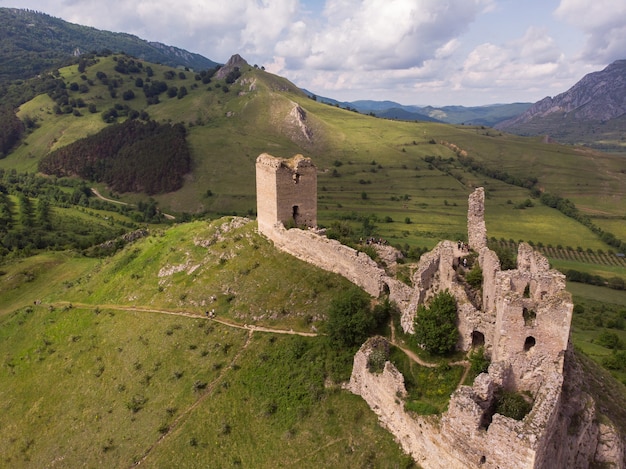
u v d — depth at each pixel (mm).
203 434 39500
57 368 55875
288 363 42281
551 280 31156
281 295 50719
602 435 30641
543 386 27109
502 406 27328
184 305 56312
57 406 50406
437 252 41031
